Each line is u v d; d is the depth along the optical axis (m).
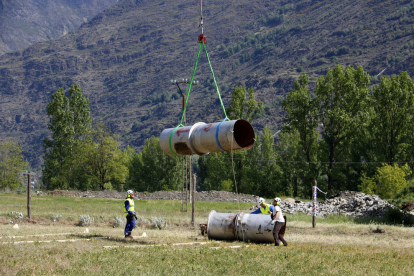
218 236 15.23
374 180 48.31
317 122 55.62
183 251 12.12
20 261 9.95
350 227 21.11
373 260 11.56
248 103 59.56
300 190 64.62
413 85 50.81
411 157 50.72
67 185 61.53
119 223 20.80
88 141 61.34
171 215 27.44
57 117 61.94
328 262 11.12
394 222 24.77
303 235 17.66
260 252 12.30
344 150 55.88
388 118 51.12
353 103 51.97
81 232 16.23
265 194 65.75
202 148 14.30
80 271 9.22
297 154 60.38
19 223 20.33
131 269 9.60
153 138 80.38
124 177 62.53
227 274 9.63
